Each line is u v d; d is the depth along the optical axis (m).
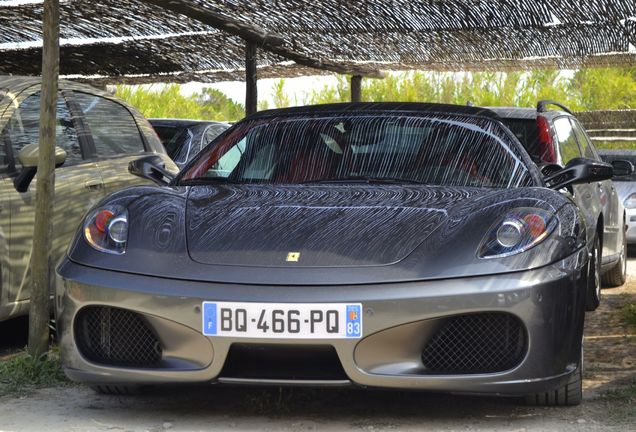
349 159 4.47
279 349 3.49
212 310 3.48
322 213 3.83
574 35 9.37
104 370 3.66
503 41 9.77
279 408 3.94
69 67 11.77
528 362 3.50
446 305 3.42
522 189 4.06
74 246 3.86
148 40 10.24
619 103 25.89
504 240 3.59
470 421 3.76
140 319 3.64
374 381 3.44
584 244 3.82
